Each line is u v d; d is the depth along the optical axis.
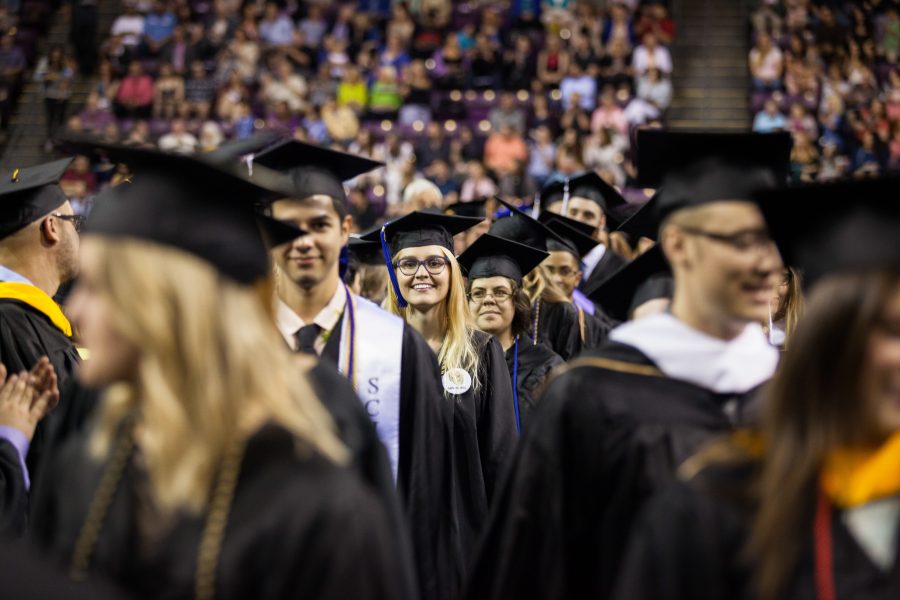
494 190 16.55
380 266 6.61
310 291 3.79
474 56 19.73
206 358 1.92
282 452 1.93
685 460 2.67
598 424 2.79
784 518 1.96
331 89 19.31
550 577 2.82
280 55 19.97
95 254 1.98
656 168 2.85
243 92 19.22
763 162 2.72
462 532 4.70
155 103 19.34
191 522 1.91
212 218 2.06
